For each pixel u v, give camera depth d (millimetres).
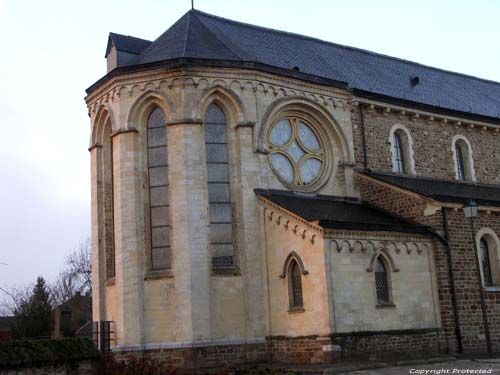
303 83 32312
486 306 30062
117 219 29938
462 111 38750
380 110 35250
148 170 30250
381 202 32219
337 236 26625
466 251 29938
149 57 31656
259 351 28406
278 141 31828
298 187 31797
